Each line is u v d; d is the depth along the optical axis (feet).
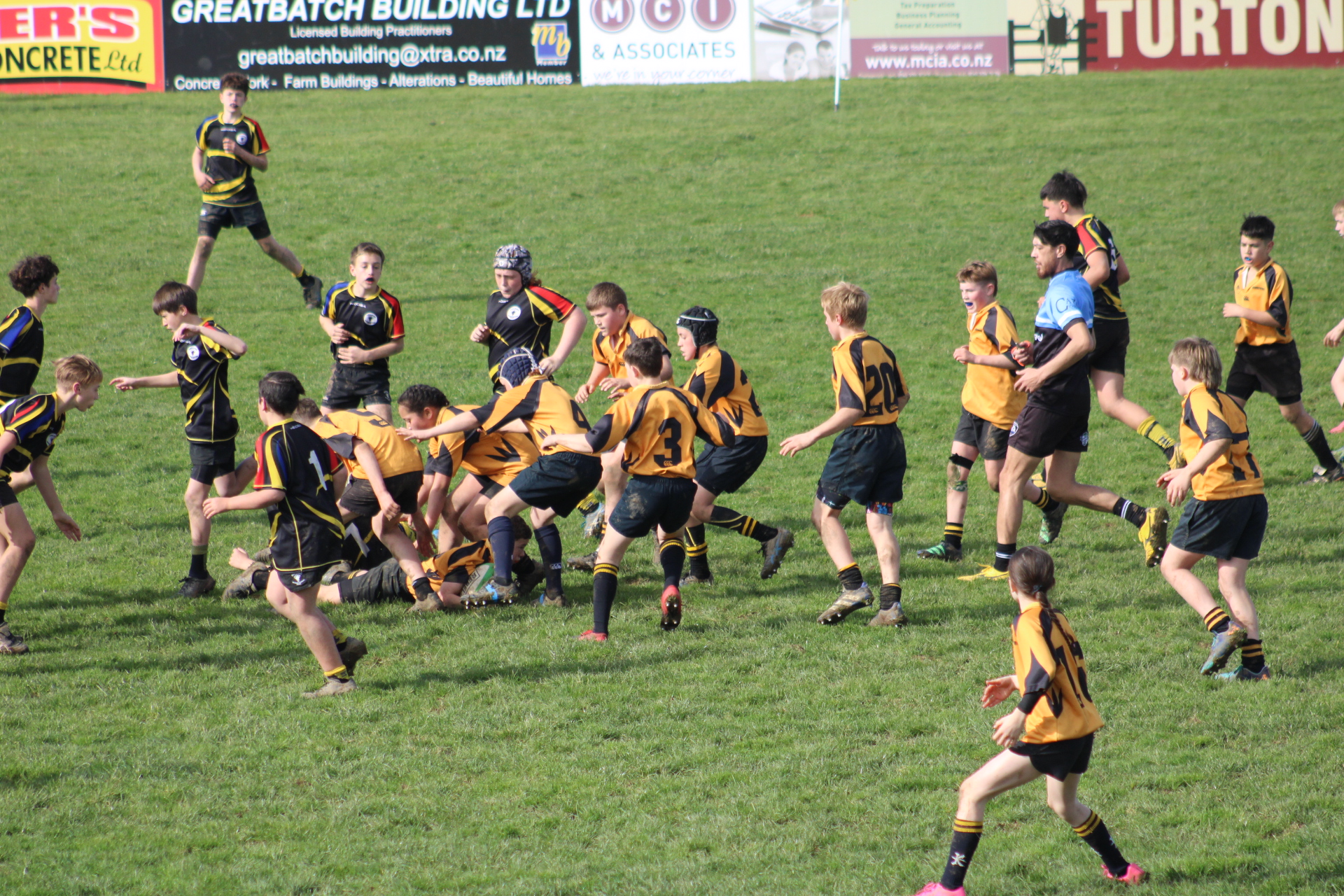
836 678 70.44
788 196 230.48
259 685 70.13
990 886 49.21
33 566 91.86
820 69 305.94
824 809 55.67
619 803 56.44
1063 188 89.15
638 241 205.46
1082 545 95.35
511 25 304.09
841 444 77.71
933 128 268.21
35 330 84.43
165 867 50.72
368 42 302.25
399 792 57.67
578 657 74.08
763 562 93.45
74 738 62.95
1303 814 53.36
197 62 299.58
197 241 201.87
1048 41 306.76
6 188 226.79
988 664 71.46
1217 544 67.21
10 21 293.43
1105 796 56.03
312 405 83.82
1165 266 189.88
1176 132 260.01
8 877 49.75
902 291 180.65
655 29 305.12
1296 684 66.85
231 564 88.38
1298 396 108.58
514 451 87.71
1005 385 90.43
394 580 84.58
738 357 153.89
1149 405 136.05
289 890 49.16
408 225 213.66
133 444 123.65
